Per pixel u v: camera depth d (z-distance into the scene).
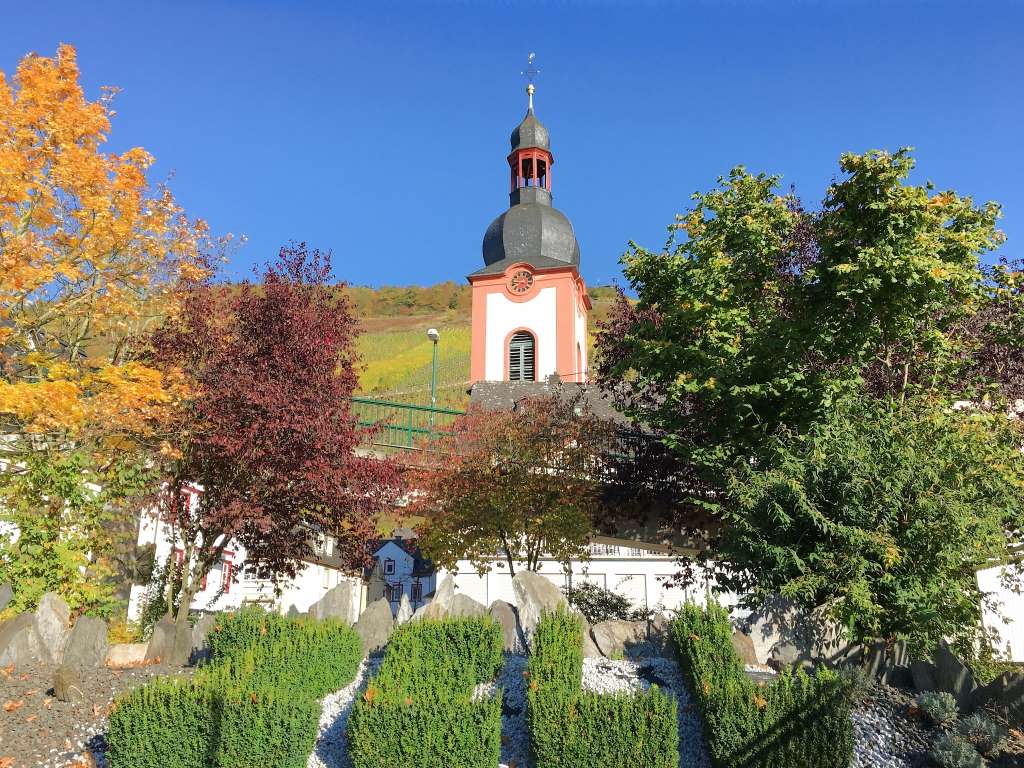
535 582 11.82
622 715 8.18
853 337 15.04
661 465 20.30
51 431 15.59
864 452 10.70
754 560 11.27
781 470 11.24
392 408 36.72
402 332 116.69
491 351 50.81
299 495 17.45
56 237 16.88
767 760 8.12
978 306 16.89
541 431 22.61
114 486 15.08
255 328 18.14
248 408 16.91
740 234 17.42
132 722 8.28
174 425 16.94
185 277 18.28
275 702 8.31
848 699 8.49
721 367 16.05
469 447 23.11
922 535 10.27
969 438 11.65
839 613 10.16
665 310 18.70
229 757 8.05
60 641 11.31
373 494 18.88
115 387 15.82
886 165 14.27
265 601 21.83
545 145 57.16
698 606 10.12
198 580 17.59
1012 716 9.05
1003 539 11.05
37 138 16.41
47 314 17.41
